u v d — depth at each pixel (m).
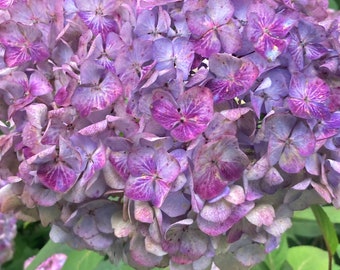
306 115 0.27
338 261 0.55
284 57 0.29
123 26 0.29
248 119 0.27
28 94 0.30
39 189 0.30
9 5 0.32
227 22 0.28
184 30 0.29
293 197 0.29
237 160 0.27
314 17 0.32
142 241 0.30
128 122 0.27
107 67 0.29
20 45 0.30
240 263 0.32
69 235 0.32
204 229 0.28
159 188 0.27
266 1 0.29
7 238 0.59
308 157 0.28
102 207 0.30
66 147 0.28
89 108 0.28
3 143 0.30
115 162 0.28
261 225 0.29
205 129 0.27
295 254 0.46
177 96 0.28
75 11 0.31
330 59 0.29
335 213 0.44
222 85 0.28
